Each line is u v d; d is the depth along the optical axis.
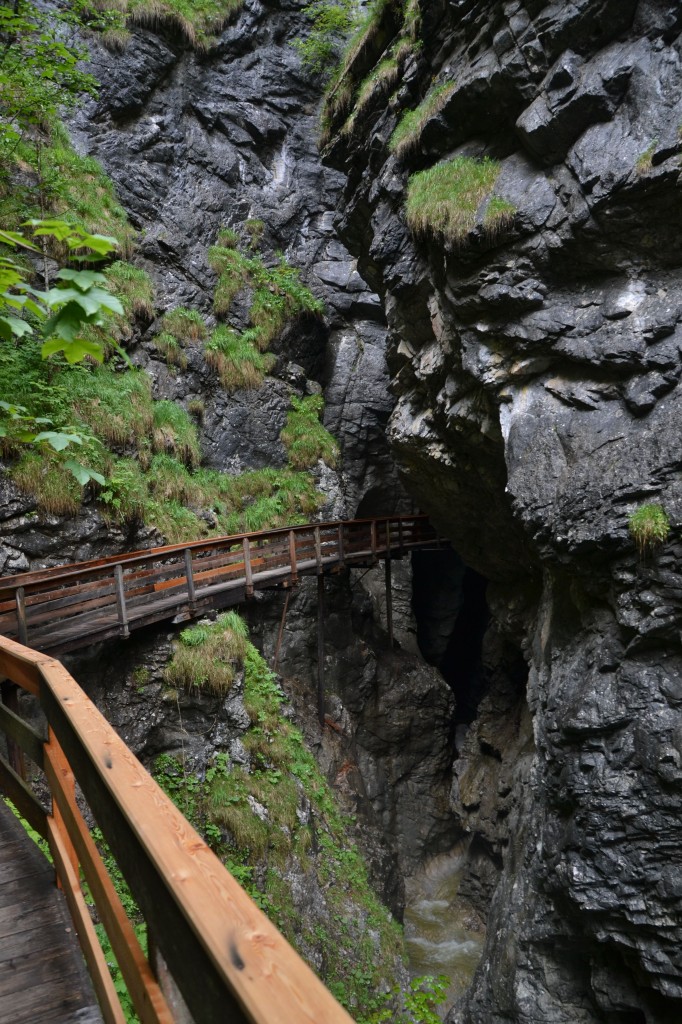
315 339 17.70
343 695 14.31
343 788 12.37
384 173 9.51
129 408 12.28
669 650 5.97
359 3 18.08
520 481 7.21
